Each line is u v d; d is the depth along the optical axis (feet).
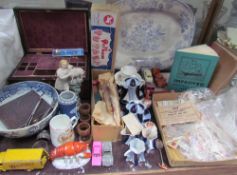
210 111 2.47
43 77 2.40
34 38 2.66
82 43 2.74
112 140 2.21
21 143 2.13
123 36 2.77
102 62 2.60
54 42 2.72
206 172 2.10
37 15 2.46
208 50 2.49
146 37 2.81
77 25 2.58
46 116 2.12
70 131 2.04
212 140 2.20
